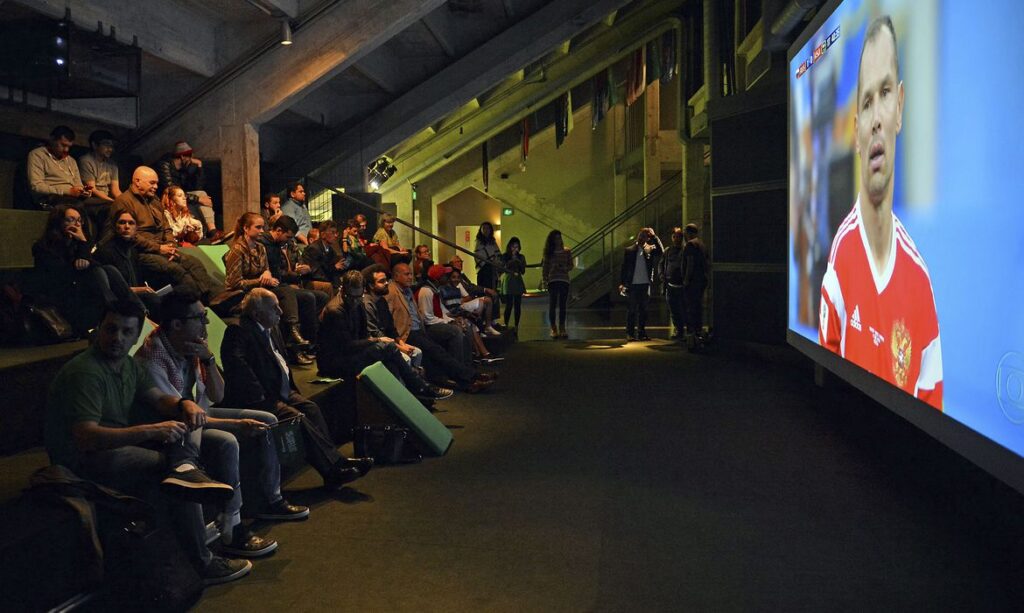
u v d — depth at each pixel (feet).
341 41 33.99
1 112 26.30
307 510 15.52
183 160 30.78
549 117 86.48
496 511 15.79
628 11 56.75
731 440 21.71
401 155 70.90
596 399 28.09
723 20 48.16
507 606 11.34
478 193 95.81
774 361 36.65
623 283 46.16
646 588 11.88
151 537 11.05
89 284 18.34
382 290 26.14
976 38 10.78
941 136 12.26
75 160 25.55
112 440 11.09
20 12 23.38
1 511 10.65
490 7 47.16
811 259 23.86
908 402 14.16
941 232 12.27
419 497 16.81
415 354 26.76
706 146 61.87
